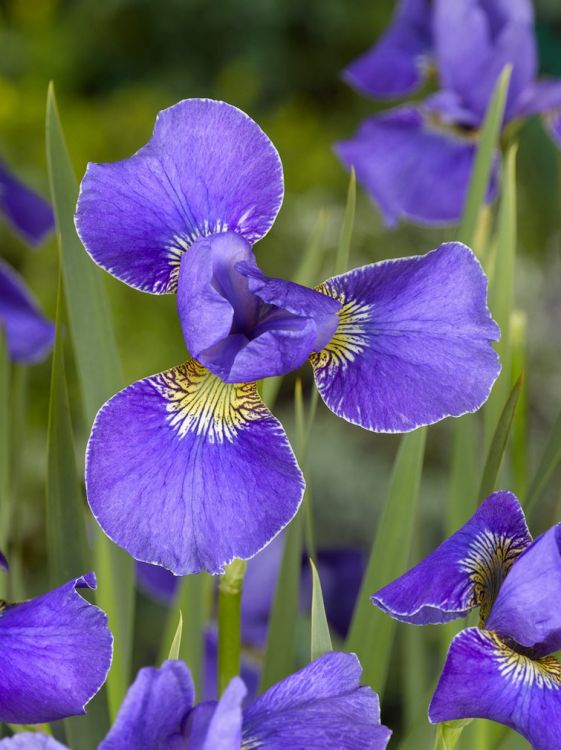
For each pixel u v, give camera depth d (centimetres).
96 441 53
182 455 53
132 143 235
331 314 54
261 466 53
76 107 240
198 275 53
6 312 73
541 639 51
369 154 90
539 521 68
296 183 228
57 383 58
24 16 270
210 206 55
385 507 59
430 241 213
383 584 59
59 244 57
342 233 59
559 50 211
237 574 56
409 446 59
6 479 64
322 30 262
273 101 266
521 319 65
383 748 48
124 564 61
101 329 61
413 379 54
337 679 49
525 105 83
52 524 59
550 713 51
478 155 63
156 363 200
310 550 62
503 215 61
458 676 51
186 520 52
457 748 58
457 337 54
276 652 62
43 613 50
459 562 52
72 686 49
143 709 46
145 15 267
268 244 210
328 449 170
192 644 64
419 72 99
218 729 46
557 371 161
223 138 55
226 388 55
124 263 55
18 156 226
